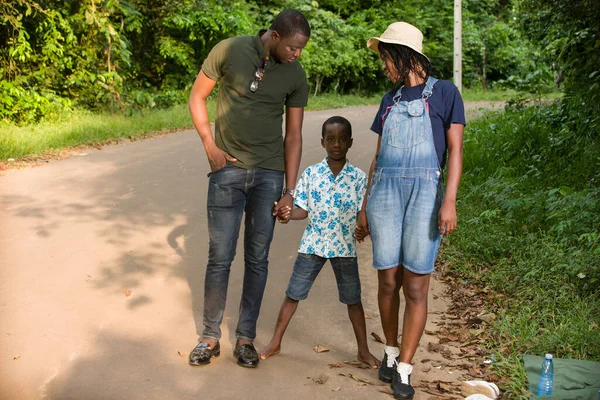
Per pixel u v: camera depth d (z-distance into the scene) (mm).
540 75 11781
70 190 7531
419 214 3381
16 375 3553
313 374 3727
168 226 6332
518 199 6176
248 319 3832
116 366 3709
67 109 12805
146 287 4875
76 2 13922
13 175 8211
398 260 3490
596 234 5090
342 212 3770
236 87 3680
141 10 17297
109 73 14078
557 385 3473
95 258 5395
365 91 26219
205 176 8398
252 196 3812
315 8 23484
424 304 3488
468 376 3713
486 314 4461
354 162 9766
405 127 3398
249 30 18797
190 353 3822
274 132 3801
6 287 4734
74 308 4445
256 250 3826
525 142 8812
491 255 5465
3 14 11992
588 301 4453
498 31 31562
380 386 3617
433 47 28031
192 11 17641
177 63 18125
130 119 13453
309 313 4551
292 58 3643
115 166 8953
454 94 3404
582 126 8461
